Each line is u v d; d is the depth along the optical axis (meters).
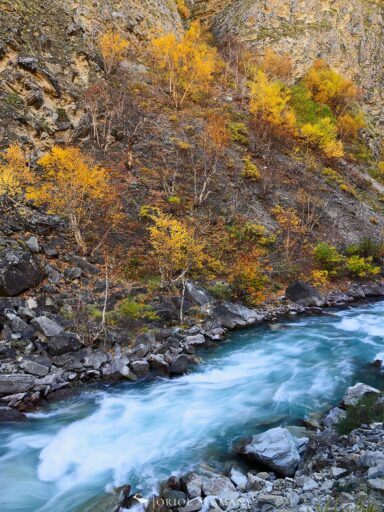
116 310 12.91
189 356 11.63
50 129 20.50
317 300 17.59
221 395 9.70
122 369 10.37
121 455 7.33
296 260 20.58
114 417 8.70
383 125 48.88
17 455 7.37
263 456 6.43
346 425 7.06
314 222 23.42
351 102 46.03
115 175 20.02
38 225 15.23
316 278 19.67
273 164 28.02
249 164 25.34
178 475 6.61
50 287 12.85
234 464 6.82
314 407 8.91
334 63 47.31
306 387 10.02
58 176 15.12
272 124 30.73
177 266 14.55
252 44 45.03
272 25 47.16
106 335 11.42
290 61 42.75
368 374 10.67
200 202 20.66
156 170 21.94
